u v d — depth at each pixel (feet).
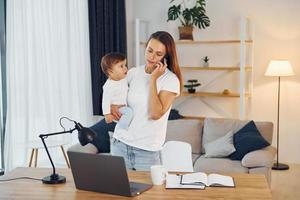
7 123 15.57
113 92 8.58
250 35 18.85
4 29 15.89
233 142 15.08
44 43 16.55
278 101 18.13
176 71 8.23
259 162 13.47
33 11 16.01
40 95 16.51
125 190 7.20
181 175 8.30
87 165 7.37
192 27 19.11
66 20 17.54
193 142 16.02
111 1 18.83
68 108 17.75
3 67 16.02
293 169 18.01
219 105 19.70
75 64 18.11
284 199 14.32
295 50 18.48
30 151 16.31
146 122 8.26
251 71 18.70
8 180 8.29
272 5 18.56
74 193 7.47
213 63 19.63
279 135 19.01
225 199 7.00
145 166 8.43
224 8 19.16
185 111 20.16
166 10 20.15
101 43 18.62
